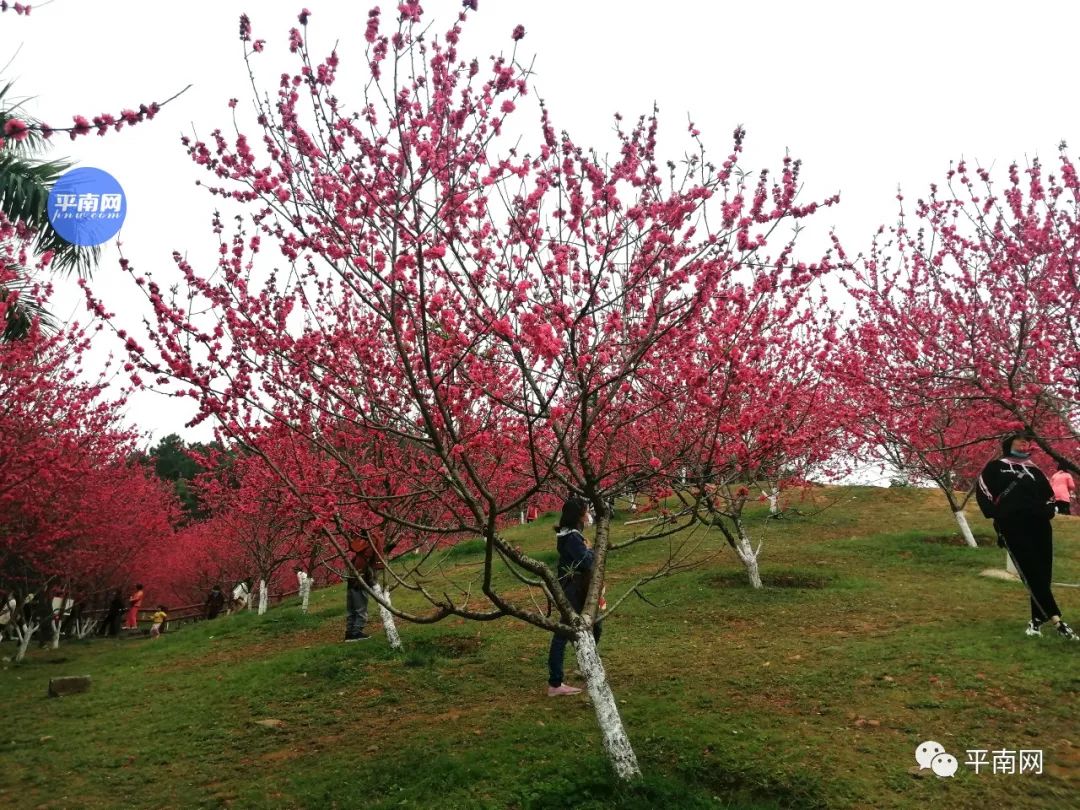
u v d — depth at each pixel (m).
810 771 4.16
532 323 4.19
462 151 4.29
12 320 9.24
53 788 5.41
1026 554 6.43
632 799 3.83
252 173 4.64
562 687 6.16
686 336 4.90
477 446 4.38
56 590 16.92
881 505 18.16
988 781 3.97
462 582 12.95
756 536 14.88
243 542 15.60
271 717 6.59
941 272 8.39
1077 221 7.39
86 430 12.48
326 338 5.34
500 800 4.03
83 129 3.44
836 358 8.52
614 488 5.30
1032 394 7.04
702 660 6.87
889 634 7.11
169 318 4.61
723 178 4.67
